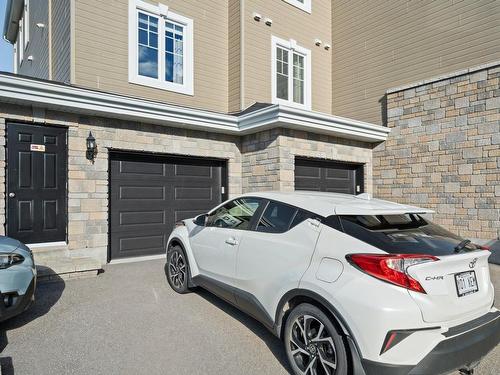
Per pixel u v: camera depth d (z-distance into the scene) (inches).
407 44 375.2
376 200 132.0
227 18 388.2
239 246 139.5
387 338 86.4
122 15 316.5
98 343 130.6
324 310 101.0
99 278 218.7
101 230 257.0
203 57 368.8
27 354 121.6
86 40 297.3
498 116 279.0
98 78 303.0
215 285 154.9
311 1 436.1
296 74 425.7
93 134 255.3
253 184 319.6
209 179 326.3
